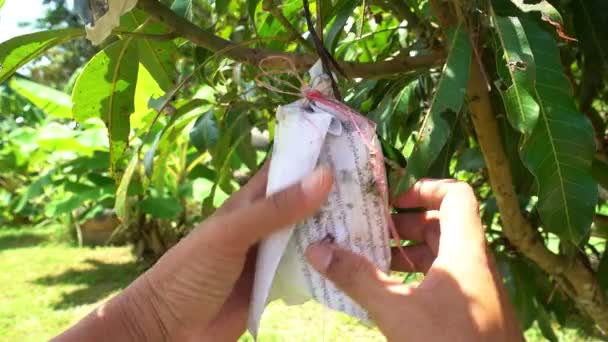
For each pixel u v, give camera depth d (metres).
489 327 0.34
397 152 0.47
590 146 0.46
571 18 0.62
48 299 2.69
